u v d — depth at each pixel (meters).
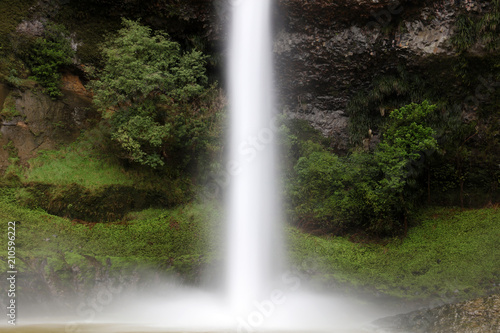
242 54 20.20
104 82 17.25
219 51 20.27
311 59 20.17
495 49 17.55
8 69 17.59
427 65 18.80
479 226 16.48
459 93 18.86
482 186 18.69
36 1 18.42
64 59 18.75
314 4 18.81
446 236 16.47
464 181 18.80
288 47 20.05
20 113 17.33
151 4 19.11
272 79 20.78
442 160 18.81
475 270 14.24
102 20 19.47
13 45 17.86
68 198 16.12
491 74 18.16
